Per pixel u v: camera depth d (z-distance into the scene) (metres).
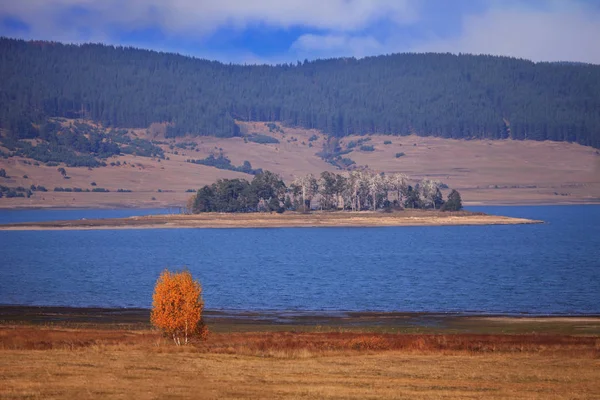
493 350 122.56
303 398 84.56
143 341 125.12
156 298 124.12
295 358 112.88
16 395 83.38
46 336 131.62
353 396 85.69
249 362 107.50
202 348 118.94
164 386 89.69
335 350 120.94
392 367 104.94
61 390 86.12
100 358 107.94
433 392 88.31
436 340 132.75
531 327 169.00
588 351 121.12
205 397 84.38
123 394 84.88
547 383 94.44
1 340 125.12
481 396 86.50
